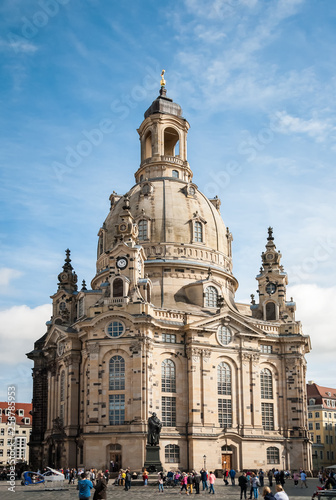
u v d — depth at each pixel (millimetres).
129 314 105812
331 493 43625
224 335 115625
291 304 133500
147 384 103500
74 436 112875
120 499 65375
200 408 108875
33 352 138375
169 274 121812
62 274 145750
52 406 125250
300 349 123375
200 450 106125
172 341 111312
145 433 99938
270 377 121438
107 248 131750
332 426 185000
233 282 134625
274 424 118750
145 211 127688
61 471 101875
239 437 110750
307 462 118375
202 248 126438
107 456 101562
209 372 111375
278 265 137250
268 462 115000
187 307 117938
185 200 130875
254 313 135500
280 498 36094
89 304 123688
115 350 106125
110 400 104500
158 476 85188
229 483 96688
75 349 116688
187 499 65625
